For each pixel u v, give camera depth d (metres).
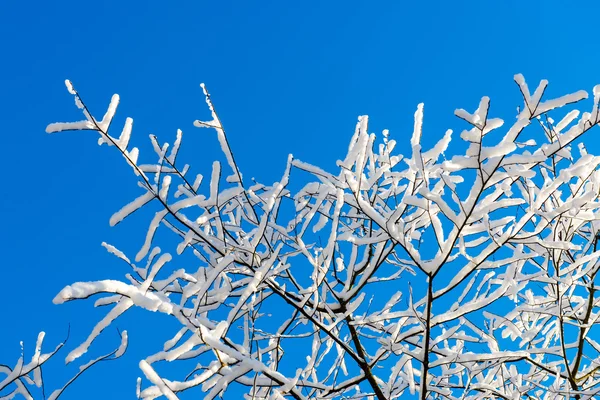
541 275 3.78
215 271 3.06
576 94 2.45
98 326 2.32
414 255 3.04
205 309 3.68
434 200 2.79
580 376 4.20
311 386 3.87
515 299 3.95
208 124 3.37
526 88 2.47
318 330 4.10
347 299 4.09
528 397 4.53
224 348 2.49
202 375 2.57
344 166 3.26
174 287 3.87
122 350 2.67
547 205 3.86
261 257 3.80
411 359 3.84
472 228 2.93
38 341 2.91
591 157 2.94
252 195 3.90
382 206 4.28
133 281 3.27
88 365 2.67
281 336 3.41
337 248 4.50
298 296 3.90
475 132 2.40
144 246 3.17
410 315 3.52
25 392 2.91
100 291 2.10
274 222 3.99
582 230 4.51
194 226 3.39
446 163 2.57
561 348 4.07
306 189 3.85
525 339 4.30
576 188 3.62
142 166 3.21
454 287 3.12
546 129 3.76
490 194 2.93
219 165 3.32
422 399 3.34
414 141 3.38
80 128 2.79
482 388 3.96
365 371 3.68
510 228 2.94
